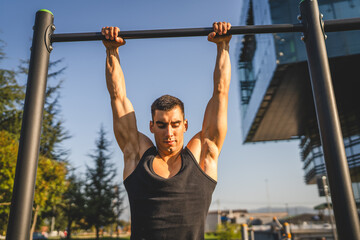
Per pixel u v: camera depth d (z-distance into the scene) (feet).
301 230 81.35
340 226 6.06
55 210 103.60
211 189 6.62
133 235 6.24
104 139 115.65
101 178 109.19
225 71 7.36
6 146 45.98
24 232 6.04
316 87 6.93
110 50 7.73
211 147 7.06
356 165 99.81
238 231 149.48
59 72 79.20
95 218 102.47
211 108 7.39
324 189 58.03
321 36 7.22
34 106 6.82
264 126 143.13
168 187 6.23
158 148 7.09
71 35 7.51
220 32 7.38
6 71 60.29
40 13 7.61
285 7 88.99
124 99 7.67
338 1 84.28
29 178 6.34
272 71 91.56
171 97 7.08
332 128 6.50
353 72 91.61
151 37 7.60
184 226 6.05
